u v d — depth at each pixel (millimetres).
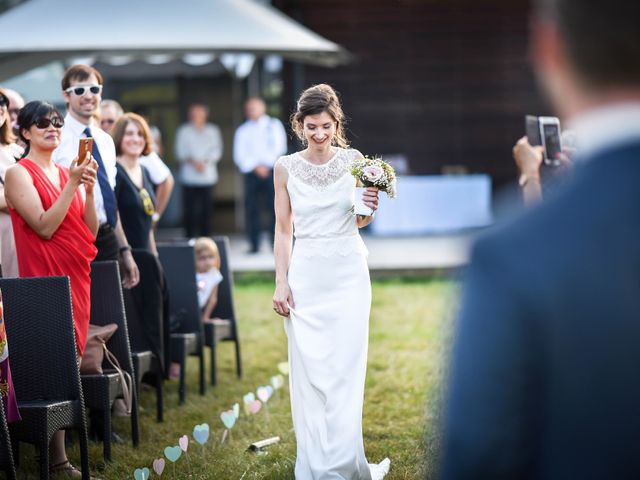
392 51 17750
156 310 6570
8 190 5180
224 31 11695
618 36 1512
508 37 17734
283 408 6910
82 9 11641
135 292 6559
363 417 6508
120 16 11539
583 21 1531
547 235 1541
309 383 4934
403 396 7078
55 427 4762
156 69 16750
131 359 5953
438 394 6648
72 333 4918
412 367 8023
